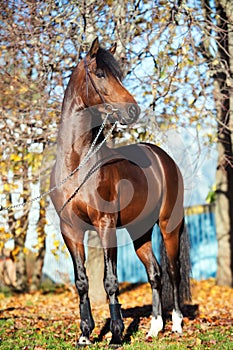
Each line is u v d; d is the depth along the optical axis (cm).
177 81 762
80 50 793
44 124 811
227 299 930
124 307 838
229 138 1020
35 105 797
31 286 1162
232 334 571
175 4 709
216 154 1059
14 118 810
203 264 1402
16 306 877
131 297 992
